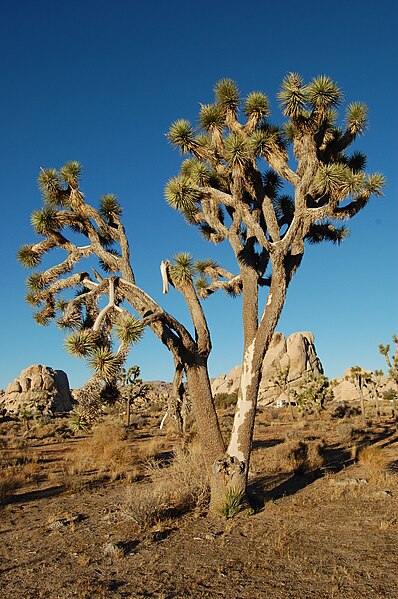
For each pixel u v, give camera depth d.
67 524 8.41
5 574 6.04
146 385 34.06
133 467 14.48
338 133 10.47
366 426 27.34
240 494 8.39
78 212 10.07
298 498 9.48
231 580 5.49
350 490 10.05
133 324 7.80
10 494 11.25
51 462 17.00
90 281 10.30
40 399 58.97
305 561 6.04
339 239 11.43
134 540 7.19
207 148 9.88
